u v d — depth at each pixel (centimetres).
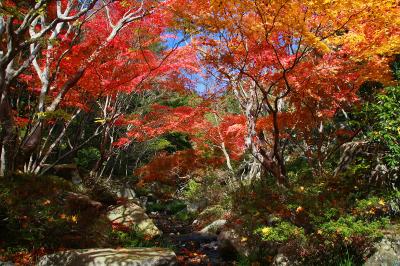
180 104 1983
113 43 927
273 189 771
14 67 923
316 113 930
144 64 999
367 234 597
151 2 892
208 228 1309
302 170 1178
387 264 564
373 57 789
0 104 789
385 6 635
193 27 769
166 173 1539
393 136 688
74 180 1248
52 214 670
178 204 2097
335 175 834
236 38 786
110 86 940
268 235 630
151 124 1298
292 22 646
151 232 1027
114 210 1105
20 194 645
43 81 895
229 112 1529
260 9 661
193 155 1417
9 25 685
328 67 782
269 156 972
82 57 913
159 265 597
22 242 630
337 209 619
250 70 844
